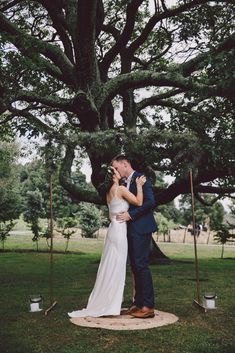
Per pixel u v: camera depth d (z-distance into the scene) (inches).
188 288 369.1
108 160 474.6
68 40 628.1
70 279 445.7
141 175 255.8
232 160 430.6
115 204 251.0
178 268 582.6
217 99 470.0
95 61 490.9
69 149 448.8
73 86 530.3
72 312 250.7
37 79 448.1
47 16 708.7
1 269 560.1
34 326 223.3
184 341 191.8
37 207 1496.1
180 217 2039.9
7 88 431.2
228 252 1039.6
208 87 403.9
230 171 442.3
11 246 1095.6
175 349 180.2
